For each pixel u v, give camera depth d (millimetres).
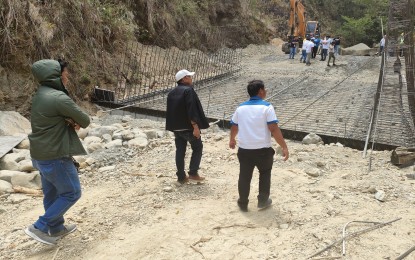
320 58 21172
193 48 20609
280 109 10812
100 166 6148
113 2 15586
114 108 11336
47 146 3338
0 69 9484
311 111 10469
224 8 26328
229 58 19953
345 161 6055
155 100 11906
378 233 3697
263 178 4219
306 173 5430
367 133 7961
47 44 10406
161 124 9242
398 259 3205
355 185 4926
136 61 14094
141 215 4309
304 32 24859
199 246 3617
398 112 9516
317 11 37094
